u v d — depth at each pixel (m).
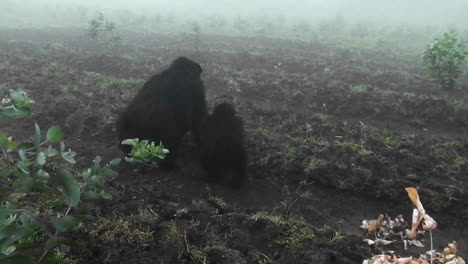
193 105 3.87
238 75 7.02
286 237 2.90
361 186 3.69
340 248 2.84
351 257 2.82
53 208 2.81
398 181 3.72
